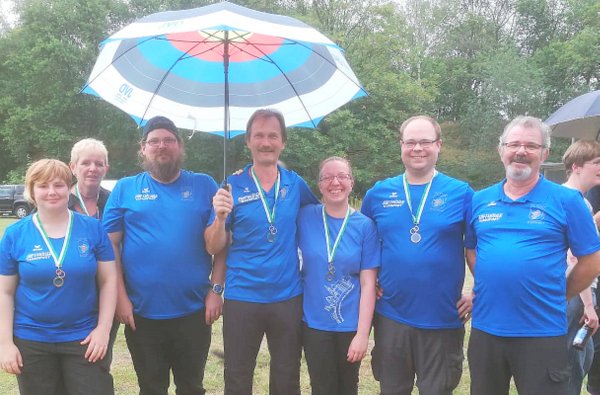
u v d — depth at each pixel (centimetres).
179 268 323
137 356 335
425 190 311
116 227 330
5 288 285
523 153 272
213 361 504
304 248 329
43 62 2905
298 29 269
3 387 438
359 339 312
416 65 3431
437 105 4009
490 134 3347
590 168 353
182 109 347
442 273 302
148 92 338
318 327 319
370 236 323
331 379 325
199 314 338
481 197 293
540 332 267
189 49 330
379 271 322
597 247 270
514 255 270
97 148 367
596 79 3559
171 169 329
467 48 4253
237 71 347
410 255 305
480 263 283
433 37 4359
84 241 295
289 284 323
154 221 324
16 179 3155
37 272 281
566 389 269
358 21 3047
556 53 3569
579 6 3997
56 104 3014
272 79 346
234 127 352
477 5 4428
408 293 306
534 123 277
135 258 324
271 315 319
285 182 336
